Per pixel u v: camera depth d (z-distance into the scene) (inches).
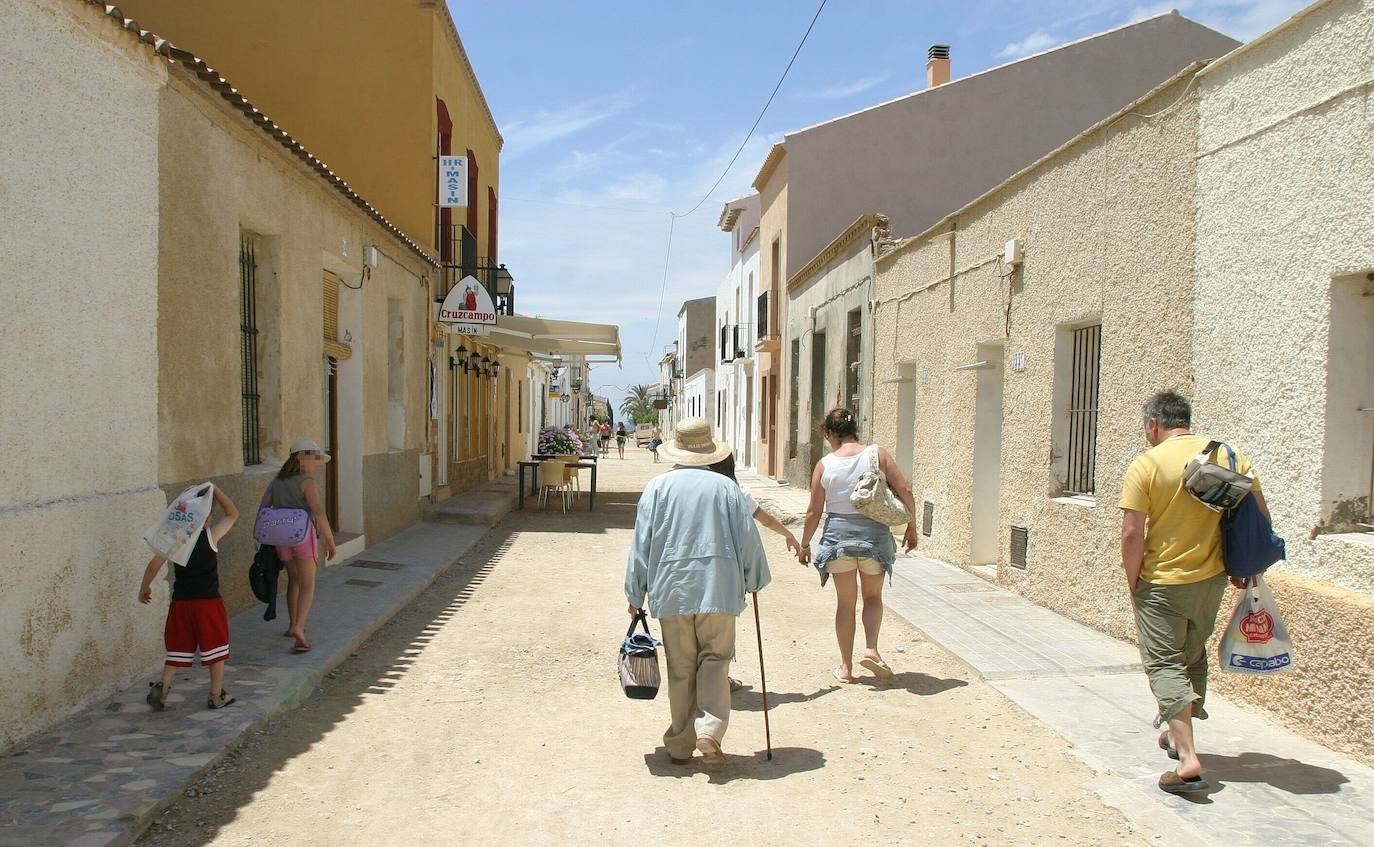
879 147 837.2
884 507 240.2
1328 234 187.3
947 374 421.7
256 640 269.3
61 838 142.5
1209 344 228.1
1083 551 293.1
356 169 589.3
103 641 205.3
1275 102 204.2
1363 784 166.2
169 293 244.2
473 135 759.1
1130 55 815.1
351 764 186.4
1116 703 219.0
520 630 308.8
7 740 174.1
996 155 830.5
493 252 885.8
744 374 1240.2
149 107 225.9
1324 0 187.3
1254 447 210.8
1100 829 156.5
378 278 465.7
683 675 187.6
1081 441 308.5
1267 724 199.8
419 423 565.6
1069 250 302.8
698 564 183.5
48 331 185.3
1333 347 187.9
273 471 323.3
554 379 1749.5
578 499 781.9
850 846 151.0
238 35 590.6
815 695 236.7
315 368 367.2
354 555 425.7
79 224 196.1
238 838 151.8
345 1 588.4
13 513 173.9
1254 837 148.5
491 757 191.8
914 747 197.3
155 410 229.9
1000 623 299.4
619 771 184.4
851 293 626.2
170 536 195.9
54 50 186.7
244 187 294.8
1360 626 173.9
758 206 1256.2
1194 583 167.3
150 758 175.9
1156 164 251.6
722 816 162.6
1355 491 189.6
